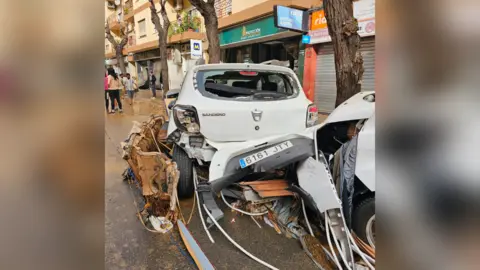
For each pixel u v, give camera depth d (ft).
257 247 8.50
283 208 10.01
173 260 7.97
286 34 34.53
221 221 9.87
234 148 10.10
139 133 13.08
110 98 36.83
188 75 11.48
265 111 10.84
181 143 10.64
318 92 32.94
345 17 13.11
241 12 39.22
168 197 9.82
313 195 8.27
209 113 10.33
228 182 9.32
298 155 9.07
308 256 8.07
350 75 13.28
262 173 11.13
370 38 26.37
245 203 10.48
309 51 32.89
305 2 31.50
